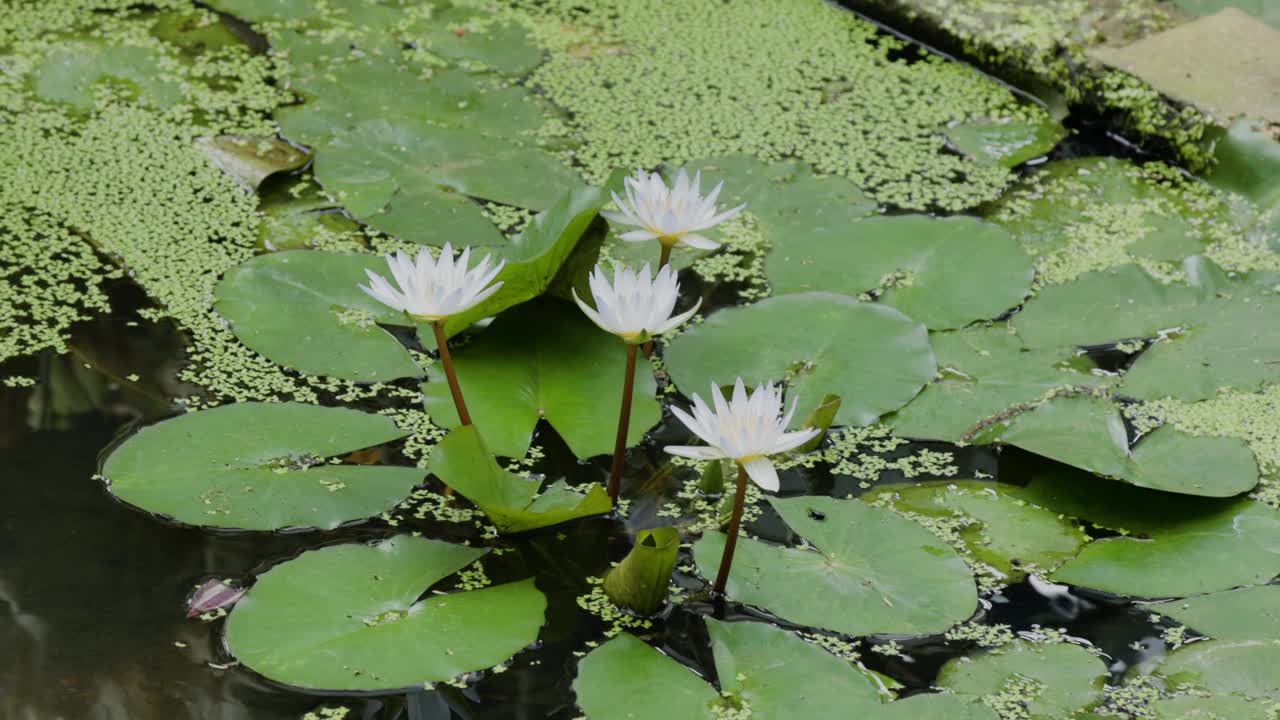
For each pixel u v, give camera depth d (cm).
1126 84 431
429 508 380
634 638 369
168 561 374
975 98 441
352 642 365
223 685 365
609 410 387
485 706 364
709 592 373
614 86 441
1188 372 394
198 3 455
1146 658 370
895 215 417
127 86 436
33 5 452
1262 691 367
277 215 414
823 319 397
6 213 412
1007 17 445
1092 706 366
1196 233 416
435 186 416
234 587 372
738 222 415
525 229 392
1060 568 377
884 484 385
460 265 375
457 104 434
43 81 436
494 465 376
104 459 383
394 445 386
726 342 395
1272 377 393
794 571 374
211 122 429
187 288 403
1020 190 423
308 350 393
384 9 456
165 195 416
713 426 366
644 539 371
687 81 443
